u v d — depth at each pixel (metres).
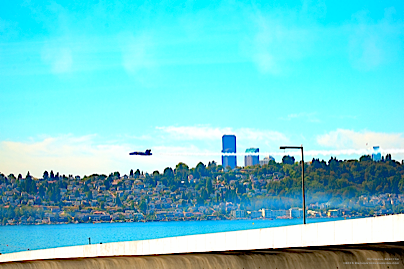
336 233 42.31
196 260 35.66
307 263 33.00
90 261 40.50
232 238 50.84
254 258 34.12
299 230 45.12
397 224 37.84
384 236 38.72
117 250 63.62
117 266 39.03
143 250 60.16
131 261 38.41
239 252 35.88
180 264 36.00
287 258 33.50
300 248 36.31
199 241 53.94
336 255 33.06
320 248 35.62
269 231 47.53
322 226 43.41
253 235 48.97
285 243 46.16
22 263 44.59
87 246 68.44
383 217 38.94
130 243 61.75
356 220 40.84
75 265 41.09
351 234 41.12
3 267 45.62
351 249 34.22
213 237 52.47
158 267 36.88
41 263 43.22
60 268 41.81
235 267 34.16
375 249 33.53
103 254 65.62
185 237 55.38
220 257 34.66
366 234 40.03
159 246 58.38
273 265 33.47
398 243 36.62
